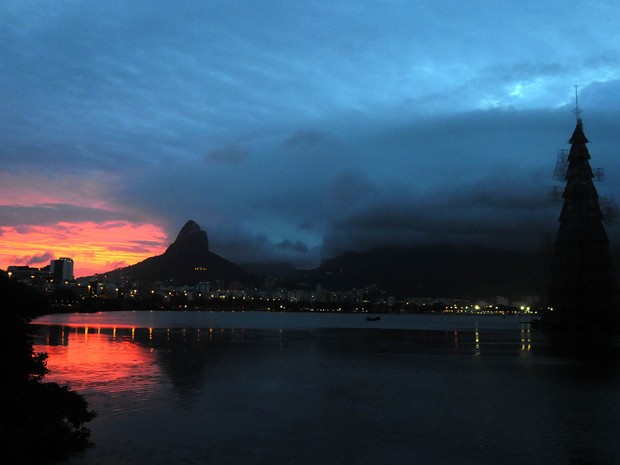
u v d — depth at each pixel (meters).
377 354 64.44
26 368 27.23
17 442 18.95
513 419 26.89
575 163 121.75
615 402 31.59
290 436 23.25
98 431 23.81
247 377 41.66
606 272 118.38
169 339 90.31
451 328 168.62
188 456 20.20
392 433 23.92
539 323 155.62
